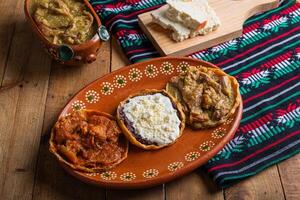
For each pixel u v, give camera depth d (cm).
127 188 83
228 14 112
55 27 100
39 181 88
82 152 85
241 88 102
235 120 90
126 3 117
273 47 110
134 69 98
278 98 101
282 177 90
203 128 91
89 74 103
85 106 94
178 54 107
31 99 99
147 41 110
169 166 86
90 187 88
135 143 87
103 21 113
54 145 85
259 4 115
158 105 91
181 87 95
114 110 94
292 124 96
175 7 106
